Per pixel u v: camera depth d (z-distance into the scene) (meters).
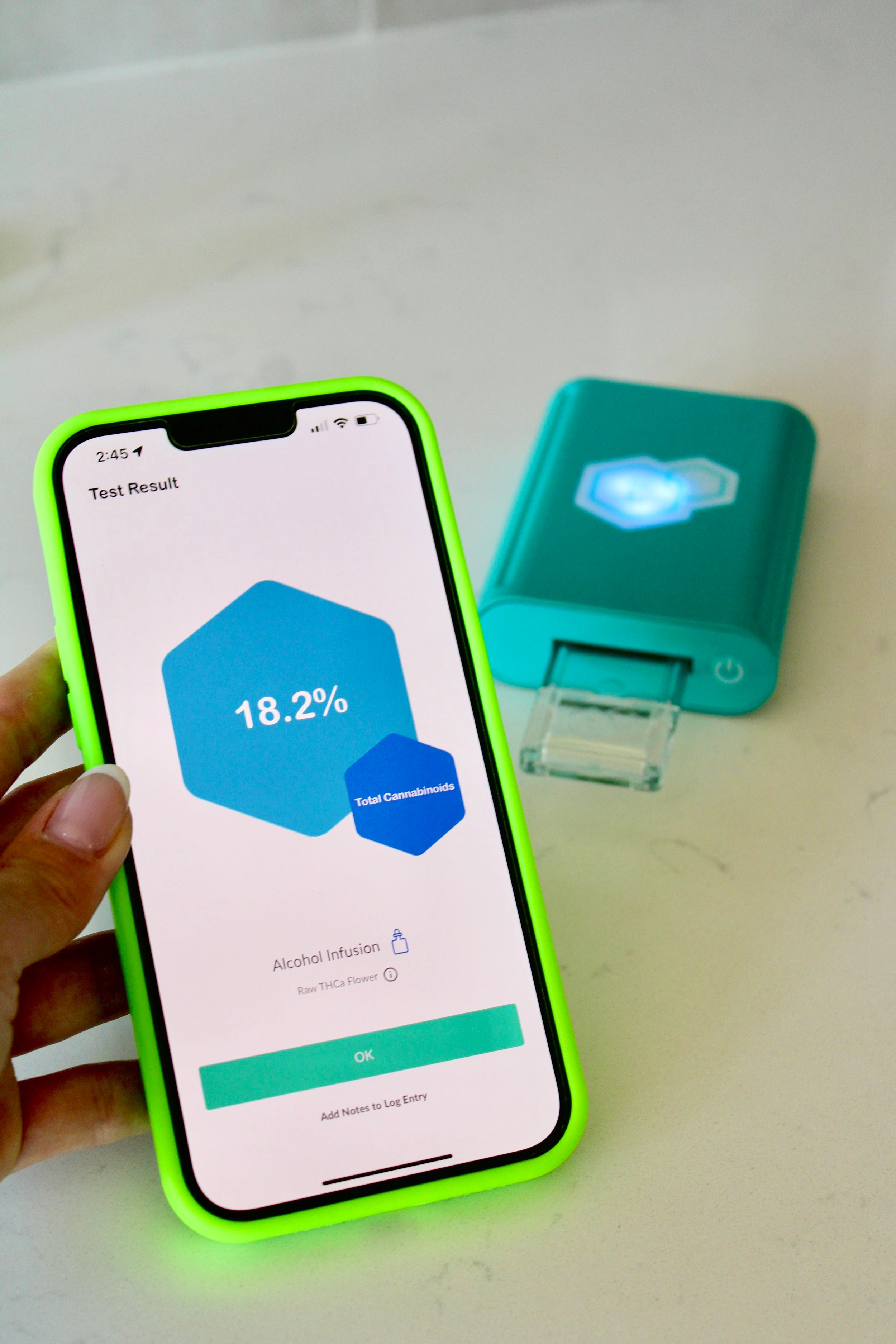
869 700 0.53
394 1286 0.37
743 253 0.74
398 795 0.41
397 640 0.43
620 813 0.49
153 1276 0.37
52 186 0.78
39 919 0.36
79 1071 0.39
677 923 0.46
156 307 0.71
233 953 0.40
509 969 0.40
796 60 0.86
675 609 0.49
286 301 0.71
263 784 0.41
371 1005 0.40
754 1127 0.40
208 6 0.85
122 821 0.38
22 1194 0.39
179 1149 0.38
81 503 0.42
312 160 0.80
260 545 0.43
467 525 0.59
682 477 0.55
